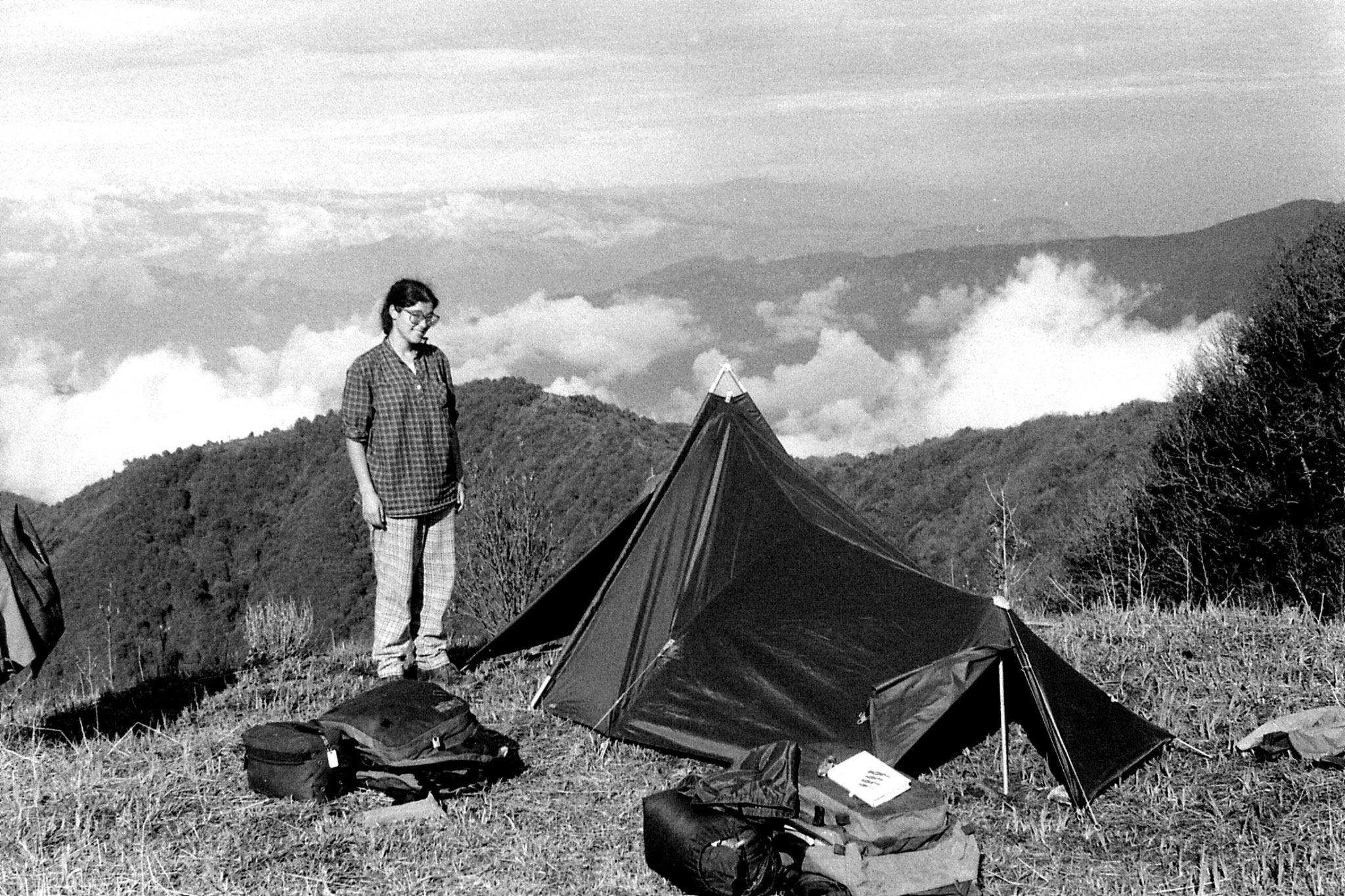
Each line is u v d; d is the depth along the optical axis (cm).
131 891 452
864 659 618
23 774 594
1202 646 802
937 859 458
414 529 705
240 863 483
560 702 680
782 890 446
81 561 9719
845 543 711
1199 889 450
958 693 571
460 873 476
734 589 694
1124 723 593
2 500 605
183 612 9006
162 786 571
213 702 739
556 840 510
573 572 764
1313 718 598
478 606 1205
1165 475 2098
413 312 673
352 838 509
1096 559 2152
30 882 461
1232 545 1916
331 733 559
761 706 620
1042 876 472
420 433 690
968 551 5322
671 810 462
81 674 839
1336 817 513
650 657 675
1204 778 570
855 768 498
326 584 8612
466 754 560
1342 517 1823
